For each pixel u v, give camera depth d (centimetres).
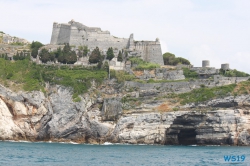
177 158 18325
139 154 19562
